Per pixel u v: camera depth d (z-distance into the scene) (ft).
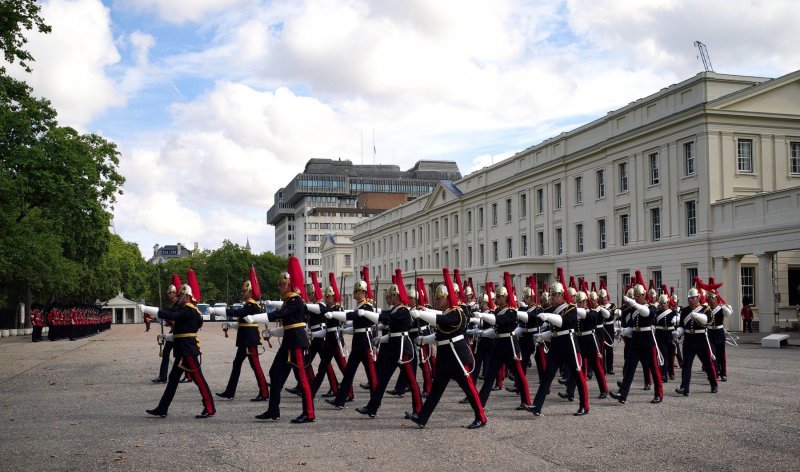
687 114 141.90
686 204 145.18
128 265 354.13
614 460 29.60
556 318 41.11
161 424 38.99
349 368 45.14
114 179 169.07
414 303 50.42
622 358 81.25
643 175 157.07
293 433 36.14
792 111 143.64
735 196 138.82
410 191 639.35
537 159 201.36
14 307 216.13
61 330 154.81
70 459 30.45
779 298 137.18
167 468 28.68
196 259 488.44
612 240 167.53
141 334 181.57
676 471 27.71
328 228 591.37
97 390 55.31
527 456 30.48
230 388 49.39
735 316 132.05
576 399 48.65
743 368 67.26
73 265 171.12
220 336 160.56
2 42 86.38
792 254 140.67
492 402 47.44
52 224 147.43
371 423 39.17
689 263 142.31
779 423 37.65
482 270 234.38
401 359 40.47
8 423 39.65
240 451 31.78
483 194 234.38
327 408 45.09
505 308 43.55
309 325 50.39
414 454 31.01
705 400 46.73
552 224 193.26
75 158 137.59
